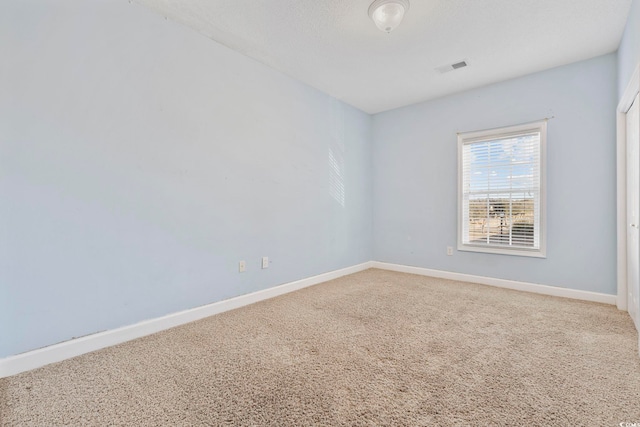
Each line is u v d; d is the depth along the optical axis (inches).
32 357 69.7
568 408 54.0
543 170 126.1
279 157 128.3
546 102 125.4
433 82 137.7
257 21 93.4
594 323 93.7
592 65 115.5
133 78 85.7
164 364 70.9
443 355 74.0
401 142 171.9
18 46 68.0
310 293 129.7
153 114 90.0
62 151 74.0
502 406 54.7
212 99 104.6
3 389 61.3
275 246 127.0
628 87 87.9
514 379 63.4
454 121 151.9
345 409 54.2
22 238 68.9
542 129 126.2
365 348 78.0
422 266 165.3
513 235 135.4
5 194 66.9
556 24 94.3
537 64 120.6
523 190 132.3
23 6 68.7
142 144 87.7
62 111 73.9
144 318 88.7
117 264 83.4
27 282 69.6
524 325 92.5
